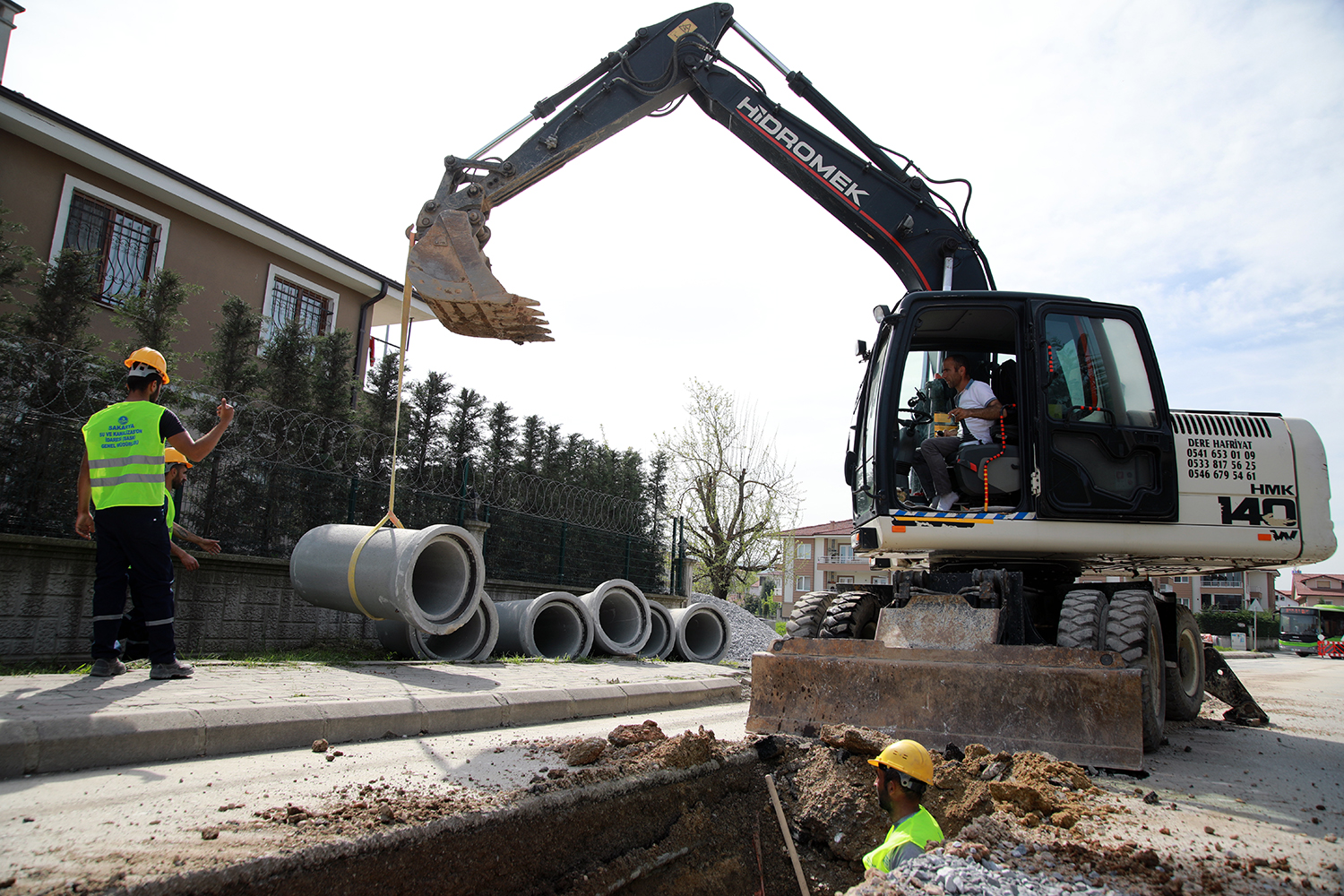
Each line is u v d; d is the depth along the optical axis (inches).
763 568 971.3
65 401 303.6
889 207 315.0
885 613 234.5
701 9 329.1
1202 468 250.4
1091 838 139.6
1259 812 162.4
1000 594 231.0
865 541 283.7
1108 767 189.5
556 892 146.1
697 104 338.0
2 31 499.2
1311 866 128.2
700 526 940.6
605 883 153.9
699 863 177.6
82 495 217.0
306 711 189.2
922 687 209.3
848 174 318.0
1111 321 257.3
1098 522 242.5
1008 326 284.2
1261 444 253.8
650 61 324.2
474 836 134.1
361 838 119.3
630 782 169.3
